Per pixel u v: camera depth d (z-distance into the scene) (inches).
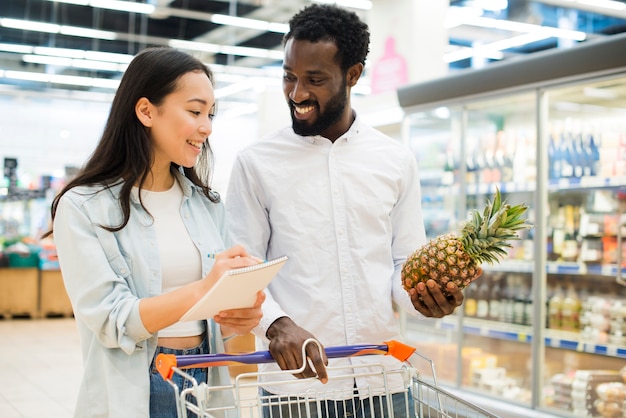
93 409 61.6
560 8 388.8
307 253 76.2
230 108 570.9
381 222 79.1
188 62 65.1
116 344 59.4
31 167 502.0
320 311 75.1
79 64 517.7
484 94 174.2
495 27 424.8
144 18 465.7
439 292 67.3
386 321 77.6
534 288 167.8
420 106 194.4
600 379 158.6
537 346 167.3
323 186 78.3
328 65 73.2
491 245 67.1
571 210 167.2
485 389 183.2
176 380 63.7
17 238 429.7
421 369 203.5
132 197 64.6
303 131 76.1
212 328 68.2
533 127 178.9
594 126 162.6
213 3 437.1
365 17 424.8
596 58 145.2
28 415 202.4
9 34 474.0
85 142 522.9
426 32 275.0
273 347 60.4
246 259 56.3
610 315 158.1
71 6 444.5
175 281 65.1
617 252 157.0
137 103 63.9
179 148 64.5
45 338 344.8
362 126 82.7
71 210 61.2
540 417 159.8
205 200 71.9
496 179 185.8
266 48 517.7
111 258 61.8
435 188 203.5
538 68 158.4
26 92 502.6
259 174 78.5
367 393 74.9
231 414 68.6
